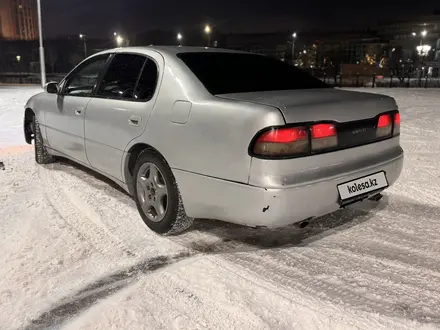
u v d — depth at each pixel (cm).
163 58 348
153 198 342
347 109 298
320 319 238
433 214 390
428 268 293
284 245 328
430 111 1110
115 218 376
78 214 385
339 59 6975
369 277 281
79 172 516
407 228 359
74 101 433
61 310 246
